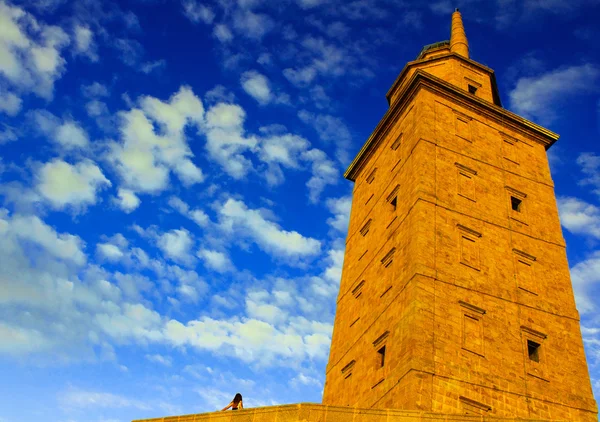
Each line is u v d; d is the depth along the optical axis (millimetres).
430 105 42469
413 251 34625
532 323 34625
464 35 53531
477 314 33375
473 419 20562
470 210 38000
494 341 32812
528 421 20547
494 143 43062
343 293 42250
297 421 19812
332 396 37094
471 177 39938
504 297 34906
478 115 44062
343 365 37375
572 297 37125
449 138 41219
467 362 31203
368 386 33344
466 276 34656
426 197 37062
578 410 32281
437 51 52500
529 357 33656
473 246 36375
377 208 42750
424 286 33031
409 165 40219
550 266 38062
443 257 34812
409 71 49281
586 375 33875
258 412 20594
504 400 30812
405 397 29344
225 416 21094
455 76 47312
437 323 31922
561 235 40188
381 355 33844
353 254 43594
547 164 44469
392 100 50844
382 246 39188
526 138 45125
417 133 40844
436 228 35938
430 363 30219
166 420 22125
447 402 29312
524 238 38594
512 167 42375
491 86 49031
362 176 48625
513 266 36719
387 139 46219
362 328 37188
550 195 42344
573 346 34812
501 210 39281
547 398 31953
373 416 20359
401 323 32719
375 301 36969
